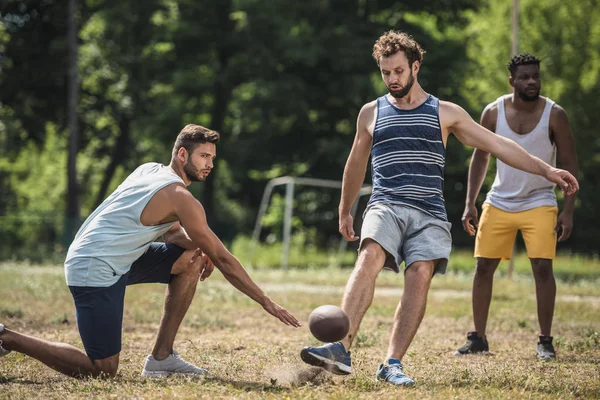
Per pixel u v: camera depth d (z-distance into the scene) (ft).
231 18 129.08
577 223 150.71
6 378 21.95
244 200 163.53
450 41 131.95
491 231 29.22
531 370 24.66
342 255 110.73
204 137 22.27
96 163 168.14
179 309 22.85
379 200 22.16
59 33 132.05
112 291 21.53
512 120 28.89
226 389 20.29
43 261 98.78
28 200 176.96
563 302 48.26
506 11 142.51
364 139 23.11
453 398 19.26
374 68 127.34
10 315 37.81
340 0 129.70
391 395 19.19
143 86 131.23
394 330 21.43
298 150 138.72
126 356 26.53
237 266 21.39
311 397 19.02
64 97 134.92
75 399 19.17
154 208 21.53
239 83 130.93
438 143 22.12
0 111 133.80
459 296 57.21
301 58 121.49
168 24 129.18
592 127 140.26
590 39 139.54
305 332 35.01
